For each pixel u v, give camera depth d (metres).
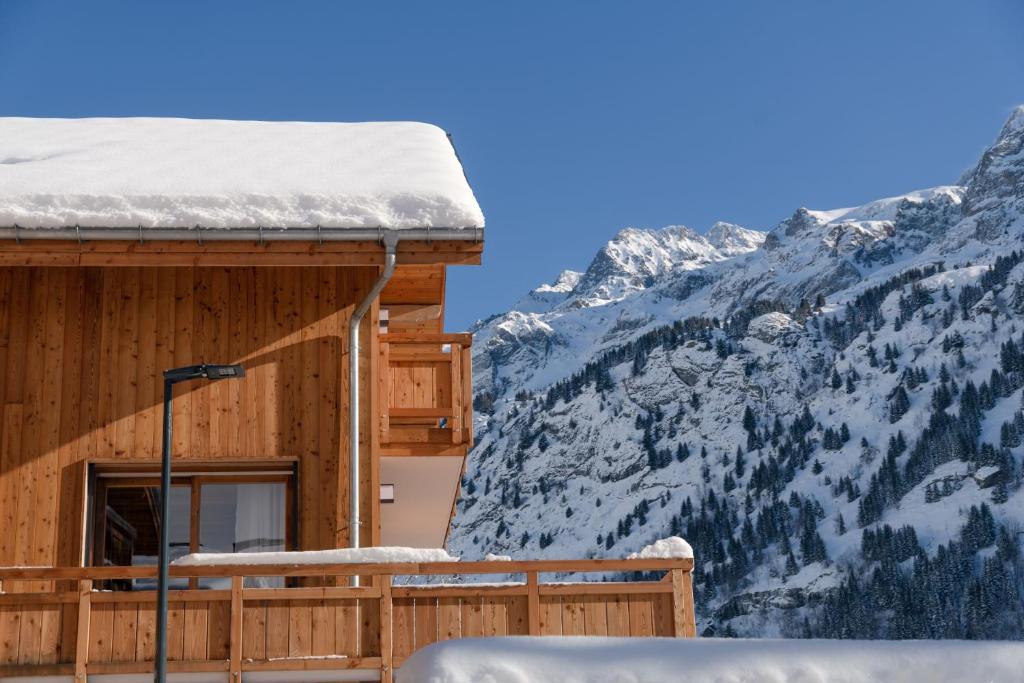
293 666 9.79
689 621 10.23
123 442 11.52
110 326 11.80
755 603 173.12
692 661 8.39
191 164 12.98
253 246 11.29
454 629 10.09
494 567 10.23
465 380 12.90
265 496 11.79
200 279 12.01
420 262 11.48
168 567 9.50
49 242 11.12
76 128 15.99
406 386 12.86
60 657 9.73
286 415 11.77
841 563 174.12
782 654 8.44
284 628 9.91
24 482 11.34
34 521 11.26
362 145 14.37
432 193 11.59
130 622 9.84
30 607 9.82
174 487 11.73
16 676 9.62
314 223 11.23
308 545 11.46
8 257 11.12
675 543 10.45
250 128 16.20
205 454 11.57
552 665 8.45
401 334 12.84
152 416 11.62
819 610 164.50
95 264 11.22
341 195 11.48
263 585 11.24
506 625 10.12
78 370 11.66
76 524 11.29
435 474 14.06
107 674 9.69
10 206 11.05
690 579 10.36
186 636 9.83
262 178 12.14
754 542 195.12
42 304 11.79
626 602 10.27
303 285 12.12
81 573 9.84
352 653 9.91
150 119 17.08
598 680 8.32
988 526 167.50
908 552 169.25
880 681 8.24
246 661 9.75
